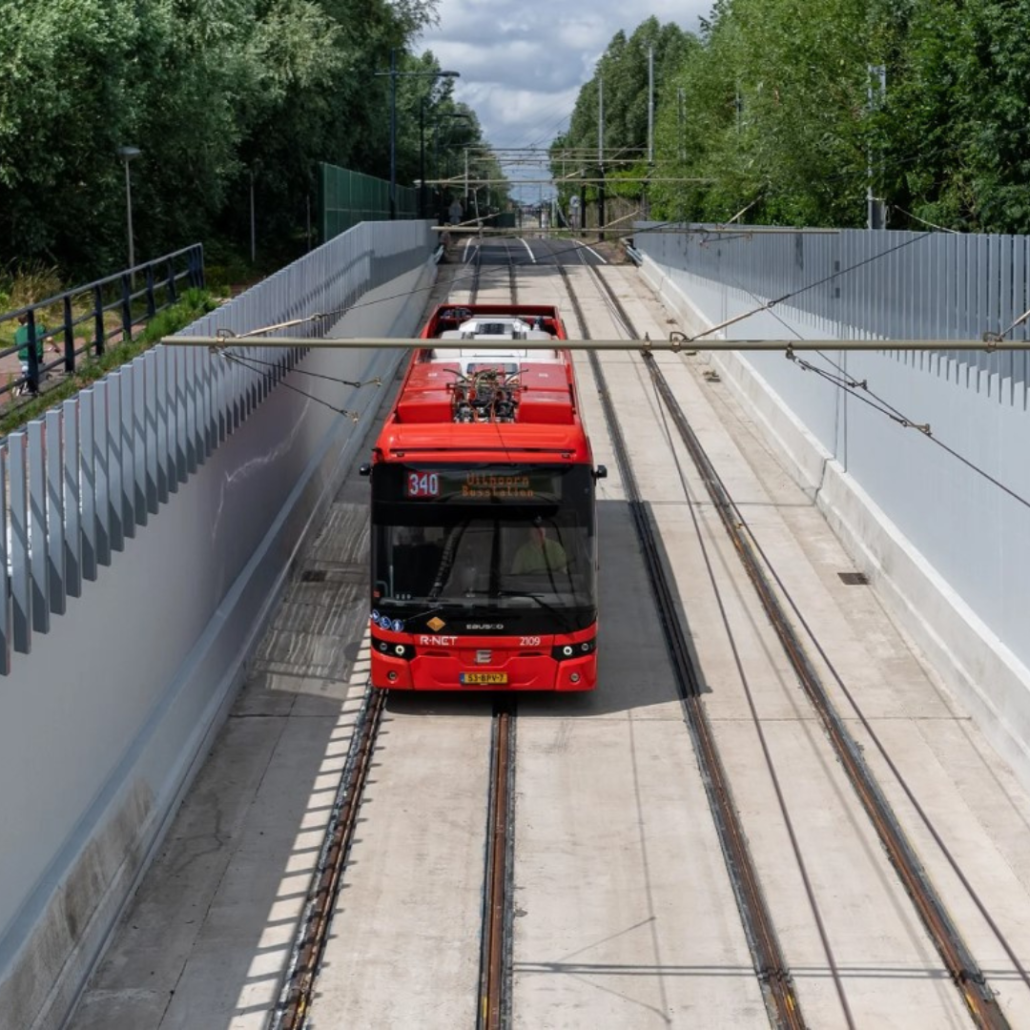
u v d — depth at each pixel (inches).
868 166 1438.2
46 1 1339.8
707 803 612.1
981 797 617.6
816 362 1084.5
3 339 1048.2
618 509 1039.0
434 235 2415.1
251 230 2113.7
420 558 695.7
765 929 512.1
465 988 477.7
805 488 1075.9
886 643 795.4
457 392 752.3
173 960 494.3
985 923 518.3
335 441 1079.6
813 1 1547.7
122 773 549.3
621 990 475.8
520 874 552.4
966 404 741.3
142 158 1592.0
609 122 4333.2
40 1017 431.8
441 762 654.5
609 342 489.4
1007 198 1149.1
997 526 694.5
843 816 600.4
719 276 1520.7
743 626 821.9
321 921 518.0
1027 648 654.5
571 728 691.4
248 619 775.7
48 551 464.8
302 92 2102.6
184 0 1589.6
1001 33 1117.7
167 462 628.4
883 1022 458.6
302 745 673.6
